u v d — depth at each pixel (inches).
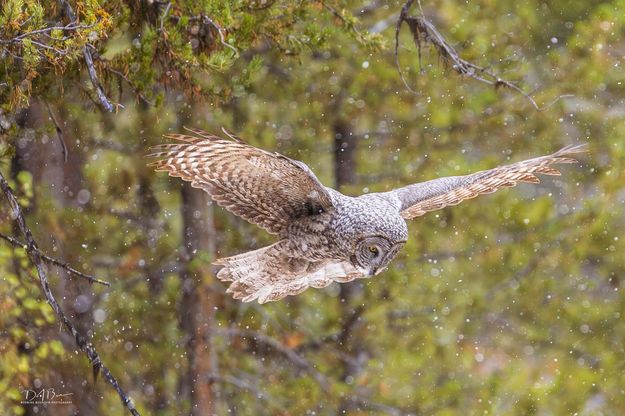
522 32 729.0
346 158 738.2
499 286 749.9
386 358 724.0
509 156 741.3
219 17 402.0
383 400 693.9
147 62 398.9
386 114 709.9
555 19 805.9
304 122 713.0
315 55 680.4
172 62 404.8
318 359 734.5
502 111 725.3
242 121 692.7
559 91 724.7
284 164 341.4
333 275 389.7
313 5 458.0
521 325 757.3
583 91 729.6
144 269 692.1
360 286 745.0
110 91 410.0
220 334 673.6
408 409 695.1
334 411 692.1
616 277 774.5
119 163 695.7
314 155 751.1
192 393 669.3
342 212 364.5
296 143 723.4
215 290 677.9
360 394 694.5
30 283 567.5
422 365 723.4
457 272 751.1
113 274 685.3
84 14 357.7
